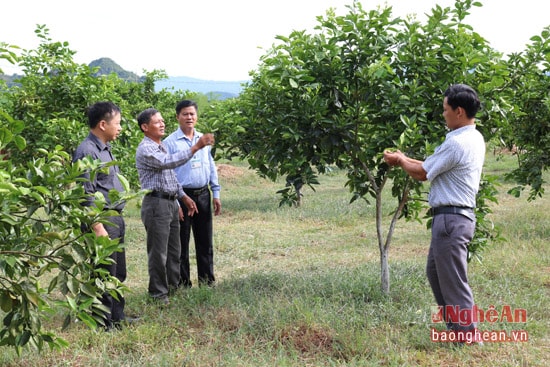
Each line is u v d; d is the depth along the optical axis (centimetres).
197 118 590
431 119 523
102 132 464
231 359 400
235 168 1977
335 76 501
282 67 500
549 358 409
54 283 281
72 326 474
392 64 518
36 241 271
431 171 421
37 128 733
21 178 249
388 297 532
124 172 814
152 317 504
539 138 782
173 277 571
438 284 448
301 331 452
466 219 423
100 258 287
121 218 476
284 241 876
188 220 592
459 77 501
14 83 769
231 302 525
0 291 284
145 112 526
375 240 886
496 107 501
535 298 545
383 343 429
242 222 1070
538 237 830
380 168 543
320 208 1199
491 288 571
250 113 562
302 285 577
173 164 511
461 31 512
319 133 510
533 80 700
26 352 415
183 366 398
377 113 519
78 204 274
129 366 398
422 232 947
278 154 545
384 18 499
